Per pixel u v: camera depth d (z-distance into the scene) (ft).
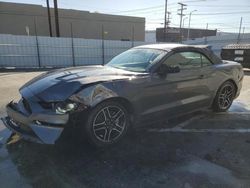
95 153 10.48
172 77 12.48
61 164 9.61
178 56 13.20
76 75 11.27
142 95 11.37
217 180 8.57
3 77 34.88
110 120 10.81
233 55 43.78
